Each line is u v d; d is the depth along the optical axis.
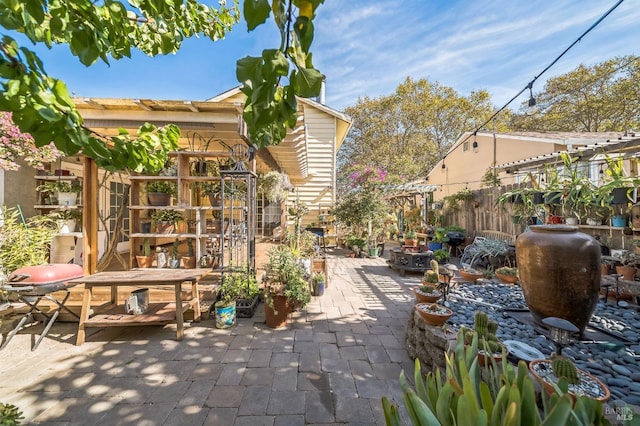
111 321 2.72
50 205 4.17
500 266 5.20
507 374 1.13
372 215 7.85
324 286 4.30
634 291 2.97
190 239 4.09
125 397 1.92
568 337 1.58
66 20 0.90
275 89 0.73
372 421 1.70
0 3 0.76
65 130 1.00
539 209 4.39
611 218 3.76
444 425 0.97
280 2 0.66
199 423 1.68
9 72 0.82
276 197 6.44
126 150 1.33
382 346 2.63
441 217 9.02
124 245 5.82
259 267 4.69
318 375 2.17
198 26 2.17
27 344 2.71
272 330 2.99
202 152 3.68
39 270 2.63
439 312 2.30
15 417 1.40
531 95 3.71
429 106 15.36
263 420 1.71
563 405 0.84
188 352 2.53
